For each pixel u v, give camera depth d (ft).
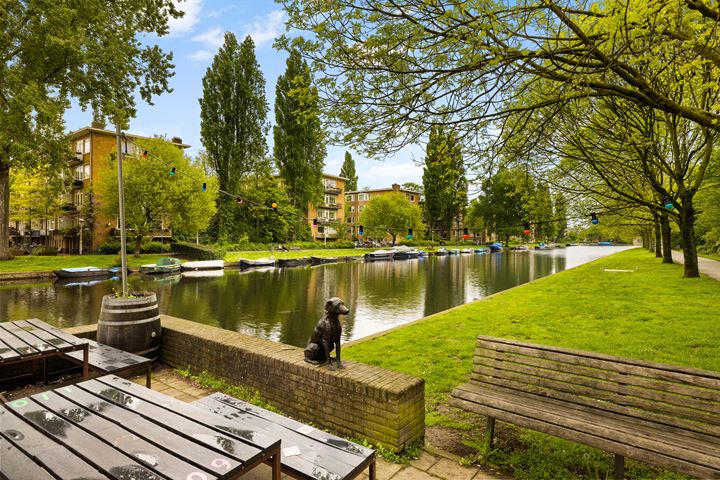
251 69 164.35
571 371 11.55
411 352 24.08
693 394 9.70
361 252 187.62
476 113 16.81
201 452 7.27
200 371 17.79
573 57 14.73
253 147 166.81
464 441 12.43
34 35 68.54
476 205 236.43
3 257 93.25
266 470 10.32
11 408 9.18
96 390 10.31
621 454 9.01
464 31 13.62
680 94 26.50
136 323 18.33
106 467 6.68
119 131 19.81
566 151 29.04
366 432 11.88
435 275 104.63
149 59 80.84
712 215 67.15
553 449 11.78
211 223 168.14
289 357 14.48
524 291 53.93
